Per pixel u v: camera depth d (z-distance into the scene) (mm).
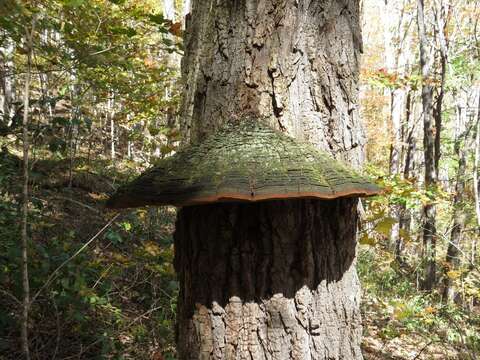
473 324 6590
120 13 3713
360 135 1688
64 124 3609
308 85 1574
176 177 1324
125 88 4777
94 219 5125
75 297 2879
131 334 3430
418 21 9695
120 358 3025
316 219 1544
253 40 1563
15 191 3369
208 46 1655
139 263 4035
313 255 1525
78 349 3072
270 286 1489
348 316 1601
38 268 2895
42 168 5809
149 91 5145
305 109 1564
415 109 16188
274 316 1483
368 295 6582
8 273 2961
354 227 1658
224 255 1508
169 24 3498
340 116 1609
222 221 1508
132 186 1371
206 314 1521
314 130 1564
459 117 12930
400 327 5566
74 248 3438
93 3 3449
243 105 1564
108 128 10211
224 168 1285
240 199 1192
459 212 8906
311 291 1518
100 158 7949
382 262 8383
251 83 1560
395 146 13258
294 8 1557
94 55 3139
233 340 1490
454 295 8258
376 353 4637
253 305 1489
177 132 3107
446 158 13812
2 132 3328
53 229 4188
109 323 3316
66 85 3928
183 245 1601
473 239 8984
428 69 9477
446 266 7598
